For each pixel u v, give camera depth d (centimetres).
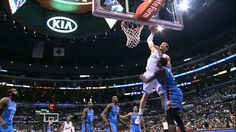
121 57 4441
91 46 4041
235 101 2600
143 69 4325
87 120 1160
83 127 1156
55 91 4122
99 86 4256
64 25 2058
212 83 3562
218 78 3509
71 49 4103
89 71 4378
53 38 2695
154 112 3503
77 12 2023
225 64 3441
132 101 4003
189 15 3206
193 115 2808
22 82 4012
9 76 3906
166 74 403
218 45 3759
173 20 823
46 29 2041
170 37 3862
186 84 3828
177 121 400
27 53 4184
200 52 4028
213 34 3831
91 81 4228
